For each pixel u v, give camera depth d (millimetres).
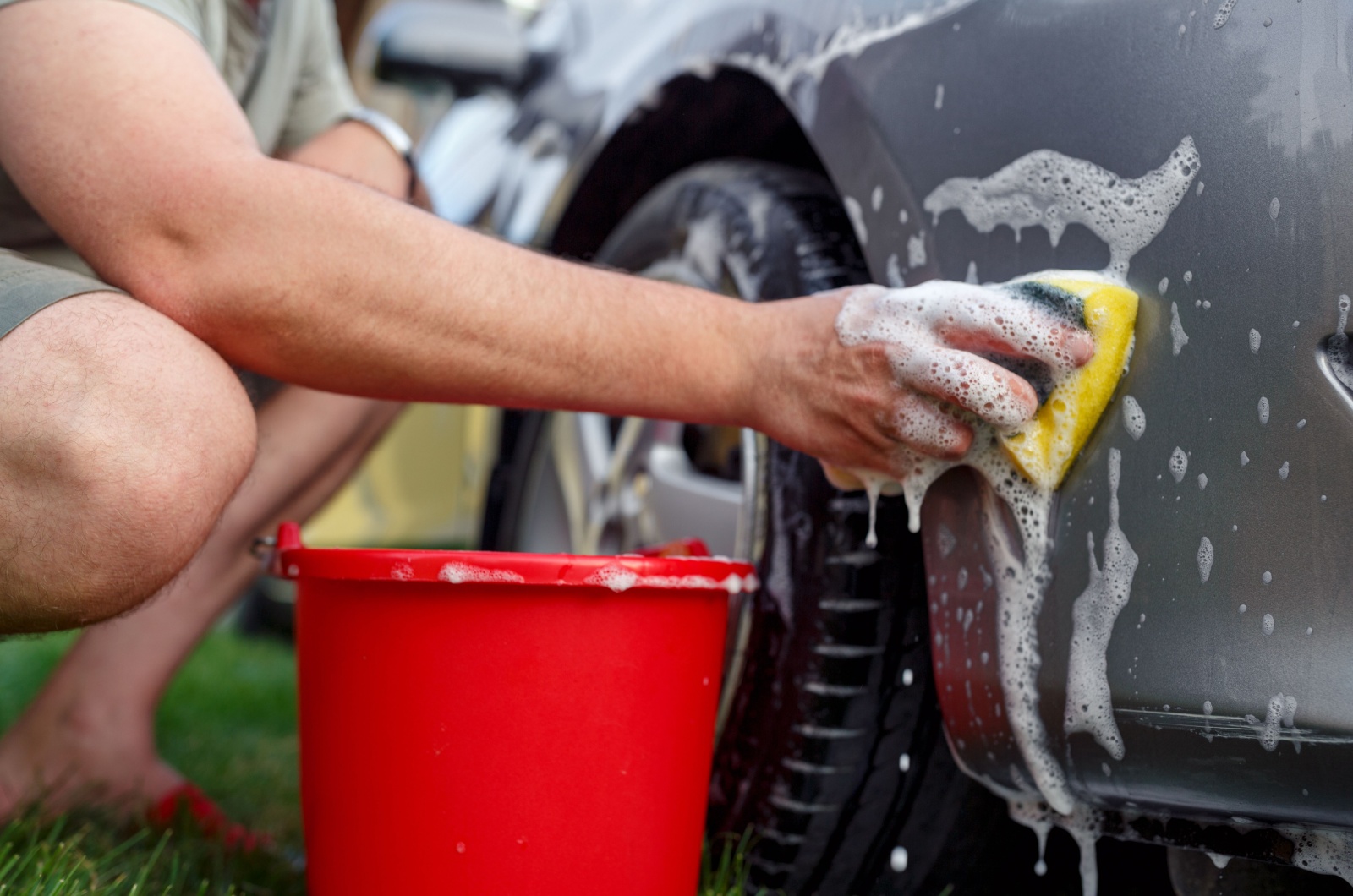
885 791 1071
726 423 1005
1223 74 776
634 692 949
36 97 924
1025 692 884
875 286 938
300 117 1533
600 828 946
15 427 840
